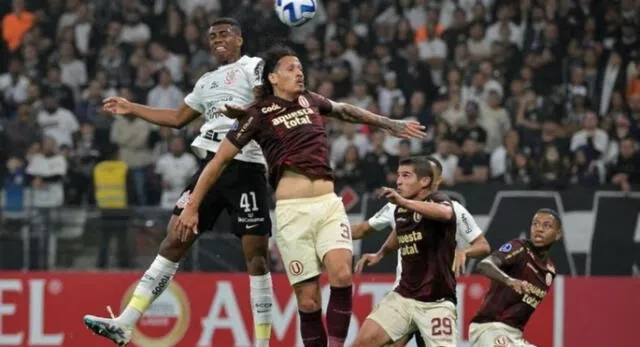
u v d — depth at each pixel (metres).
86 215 37.53
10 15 50.78
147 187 43.09
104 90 47.28
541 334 36.75
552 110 44.06
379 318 24.16
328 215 20.97
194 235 22.83
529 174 41.50
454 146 41.91
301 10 22.62
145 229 37.41
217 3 50.00
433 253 23.70
